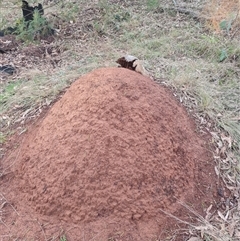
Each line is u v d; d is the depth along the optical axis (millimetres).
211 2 5012
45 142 2486
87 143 2307
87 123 2371
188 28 4664
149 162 2309
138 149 2311
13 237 2207
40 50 4426
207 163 2609
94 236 2139
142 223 2203
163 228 2203
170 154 2404
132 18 4980
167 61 3914
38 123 2951
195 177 2482
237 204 2449
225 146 2791
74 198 2238
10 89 3561
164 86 3340
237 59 4020
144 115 2424
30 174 2441
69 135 2387
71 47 4441
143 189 2258
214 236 2203
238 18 4531
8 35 4773
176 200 2320
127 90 2502
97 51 4277
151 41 4359
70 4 5465
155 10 5168
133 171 2262
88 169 2254
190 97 3225
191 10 5055
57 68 3980
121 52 4184
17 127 3016
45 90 3410
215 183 2521
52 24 4793
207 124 2947
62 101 2674
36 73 3838
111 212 2211
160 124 2469
